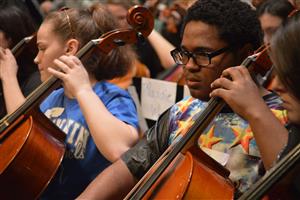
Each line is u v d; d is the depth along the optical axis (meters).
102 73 2.28
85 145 2.19
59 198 2.23
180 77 3.21
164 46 3.78
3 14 2.80
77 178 2.20
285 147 1.44
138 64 3.60
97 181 1.90
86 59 2.20
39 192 2.13
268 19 2.63
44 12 5.34
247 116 1.52
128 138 2.06
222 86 1.57
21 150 2.11
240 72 1.57
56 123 2.27
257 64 1.65
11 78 2.53
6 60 2.57
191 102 1.87
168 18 4.17
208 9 1.73
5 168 2.08
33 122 2.19
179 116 1.87
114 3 3.50
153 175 1.72
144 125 2.71
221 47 1.72
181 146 1.70
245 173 1.66
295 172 1.37
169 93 2.64
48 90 2.19
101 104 2.09
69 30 2.28
